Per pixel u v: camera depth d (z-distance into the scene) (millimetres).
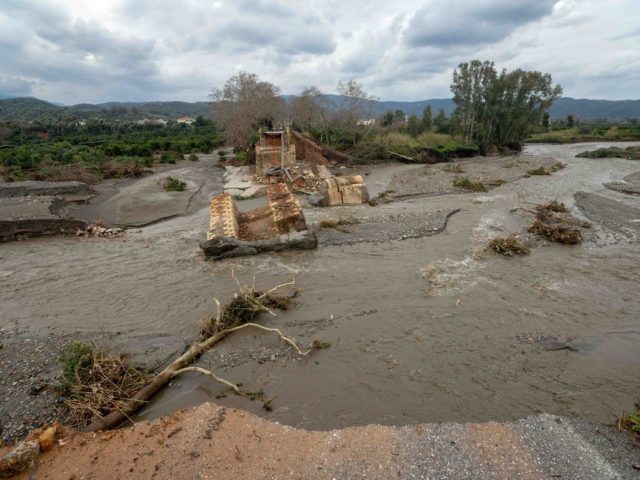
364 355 10000
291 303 12703
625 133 77750
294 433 7320
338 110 60031
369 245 18203
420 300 12828
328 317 11844
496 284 13938
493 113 60406
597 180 35125
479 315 11836
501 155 60531
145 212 25984
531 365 9516
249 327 11312
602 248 17500
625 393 8531
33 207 23672
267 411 8195
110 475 6465
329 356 9984
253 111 56750
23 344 10570
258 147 37281
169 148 65750
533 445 6996
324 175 37875
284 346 10430
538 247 17625
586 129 93062
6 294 13945
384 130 64938
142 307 12805
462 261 16094
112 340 10781
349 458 6723
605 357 9758
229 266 15984
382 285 13977
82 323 11859
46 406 8258
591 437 7219
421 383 8953
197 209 27219
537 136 84500
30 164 38500
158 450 6953
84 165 38656
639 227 20391
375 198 29188
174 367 9375
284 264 16109
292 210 18016
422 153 52469
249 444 7047
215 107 64500
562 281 14172
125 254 17906
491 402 8344
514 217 22719
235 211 19609
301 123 64438
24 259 17438
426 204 26891
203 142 71312
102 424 7809
